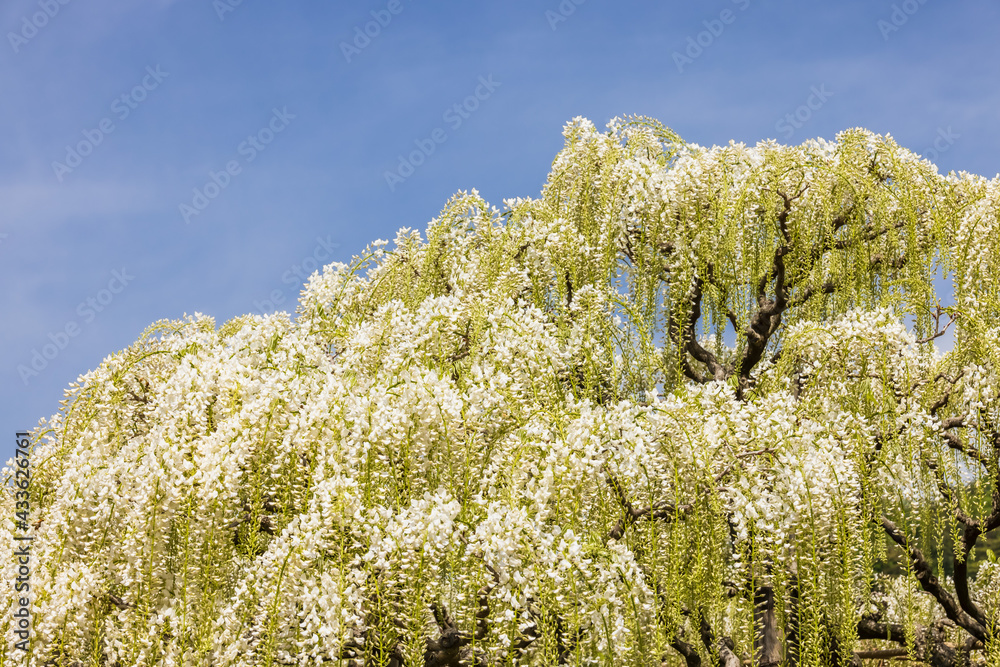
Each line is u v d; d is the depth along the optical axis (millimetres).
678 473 3811
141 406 5008
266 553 3590
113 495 3879
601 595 3467
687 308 5633
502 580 3391
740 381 5859
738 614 3988
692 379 6457
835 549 3844
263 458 3900
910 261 5660
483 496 3975
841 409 4887
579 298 5199
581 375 4992
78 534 3883
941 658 5453
